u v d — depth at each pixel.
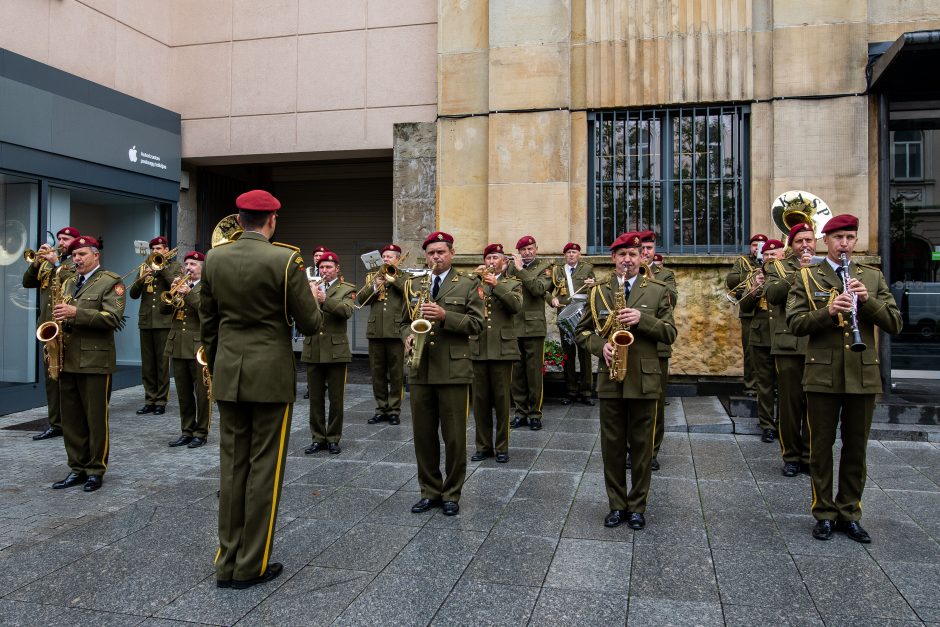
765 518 4.93
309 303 4.13
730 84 9.82
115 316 5.96
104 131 10.55
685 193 10.12
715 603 3.62
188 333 7.37
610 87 10.20
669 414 8.31
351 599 3.70
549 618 3.47
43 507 5.32
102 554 4.36
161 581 3.95
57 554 4.36
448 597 3.71
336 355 6.95
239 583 3.83
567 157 10.23
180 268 9.30
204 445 7.42
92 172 10.32
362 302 8.51
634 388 4.73
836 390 4.50
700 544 4.44
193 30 12.44
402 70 11.64
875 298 4.55
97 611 3.59
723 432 7.71
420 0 11.57
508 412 6.63
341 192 15.21
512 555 4.27
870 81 9.17
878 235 9.24
